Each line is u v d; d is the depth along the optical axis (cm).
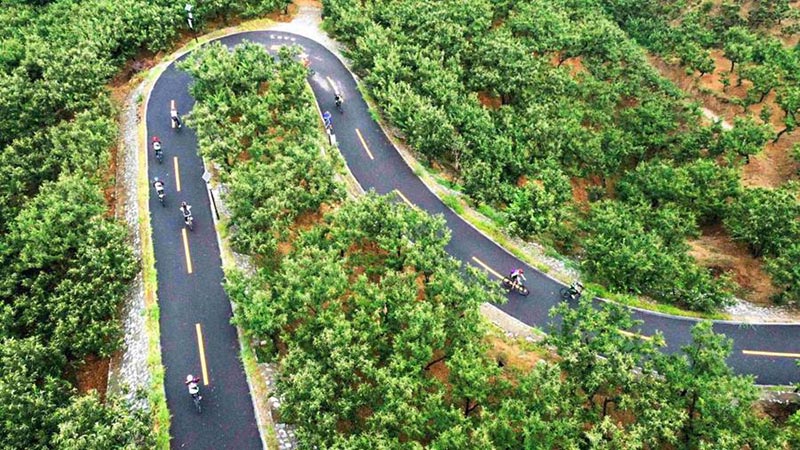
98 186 5050
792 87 7362
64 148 5241
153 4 7231
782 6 9050
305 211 5022
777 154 7112
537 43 7494
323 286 3956
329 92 6894
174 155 5800
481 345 4019
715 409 3603
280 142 5362
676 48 8450
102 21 6862
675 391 3769
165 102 6469
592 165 6222
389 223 4566
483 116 6131
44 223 4497
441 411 3409
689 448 3653
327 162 5047
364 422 3591
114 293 4322
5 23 7306
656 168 6134
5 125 5556
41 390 3600
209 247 4912
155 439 3428
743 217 5459
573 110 6606
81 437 3095
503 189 5509
